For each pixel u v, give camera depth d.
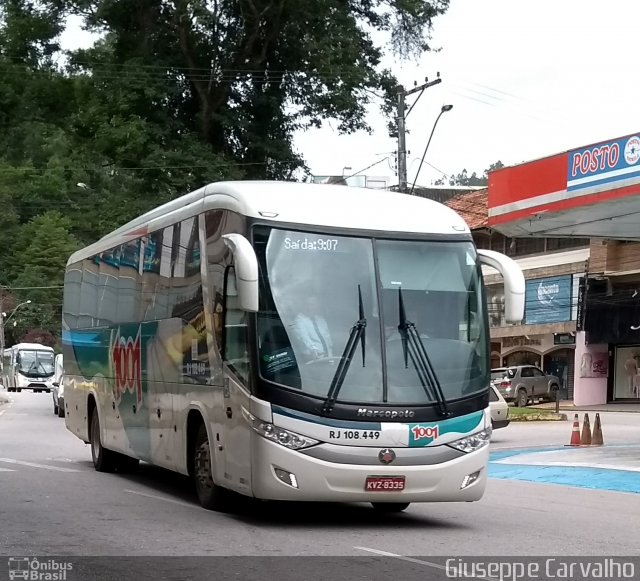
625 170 22.05
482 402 10.63
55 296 97.69
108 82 38.34
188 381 12.08
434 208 11.40
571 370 44.78
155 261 13.73
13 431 27.17
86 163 42.28
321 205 10.81
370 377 10.16
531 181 24.98
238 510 11.70
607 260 40.62
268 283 10.23
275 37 39.28
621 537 10.45
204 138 39.28
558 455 21.03
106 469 16.41
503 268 10.92
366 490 10.00
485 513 12.30
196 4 36.41
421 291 10.66
